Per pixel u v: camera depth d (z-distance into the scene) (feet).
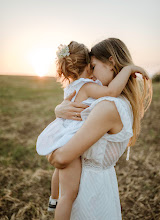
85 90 4.99
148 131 19.62
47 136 4.83
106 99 4.21
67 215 4.56
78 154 4.16
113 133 4.31
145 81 4.99
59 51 5.37
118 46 4.97
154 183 11.59
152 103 29.58
